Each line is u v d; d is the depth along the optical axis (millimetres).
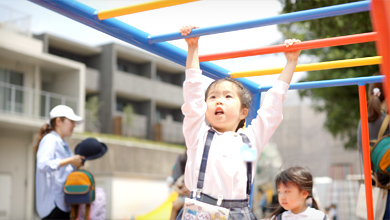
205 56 2082
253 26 1645
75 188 3162
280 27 8523
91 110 24844
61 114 3445
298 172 2709
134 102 27781
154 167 21656
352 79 2434
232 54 2006
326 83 2471
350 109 10844
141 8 1673
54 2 1743
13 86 17969
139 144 21688
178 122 29531
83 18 1780
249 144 1689
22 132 18203
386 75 865
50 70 20578
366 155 2387
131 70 27859
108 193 14438
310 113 26141
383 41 845
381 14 837
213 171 1646
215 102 1768
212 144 1697
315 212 2668
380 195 2736
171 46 1963
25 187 18031
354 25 7695
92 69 25672
